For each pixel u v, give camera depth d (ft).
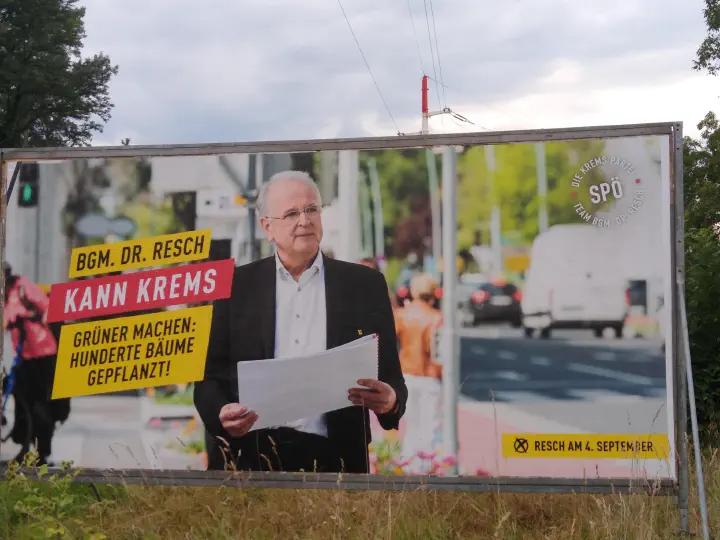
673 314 15.98
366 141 16.80
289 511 17.06
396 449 16.61
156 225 17.42
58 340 17.63
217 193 17.26
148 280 17.40
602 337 16.17
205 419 17.10
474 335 16.47
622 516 15.20
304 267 16.92
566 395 16.22
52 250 17.69
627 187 16.17
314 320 16.87
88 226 17.58
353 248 16.83
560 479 16.21
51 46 111.86
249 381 16.98
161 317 17.34
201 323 17.20
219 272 17.19
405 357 16.65
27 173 17.76
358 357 16.72
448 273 16.53
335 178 16.90
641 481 15.96
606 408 16.14
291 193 16.99
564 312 16.26
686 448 15.92
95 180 17.60
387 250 16.74
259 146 17.12
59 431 17.54
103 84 126.41
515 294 16.38
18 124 117.91
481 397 16.43
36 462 17.53
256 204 17.12
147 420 17.31
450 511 16.85
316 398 16.84
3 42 106.63
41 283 17.72
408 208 16.69
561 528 16.20
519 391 16.35
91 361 17.53
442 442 16.51
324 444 16.76
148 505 17.39
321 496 17.39
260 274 17.07
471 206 16.51
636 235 16.12
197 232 17.29
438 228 16.60
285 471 16.83
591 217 16.24
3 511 16.81
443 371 16.53
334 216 16.89
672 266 15.98
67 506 17.33
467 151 16.55
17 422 17.70
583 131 16.28
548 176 16.35
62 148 17.62
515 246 16.40
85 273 17.60
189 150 17.33
